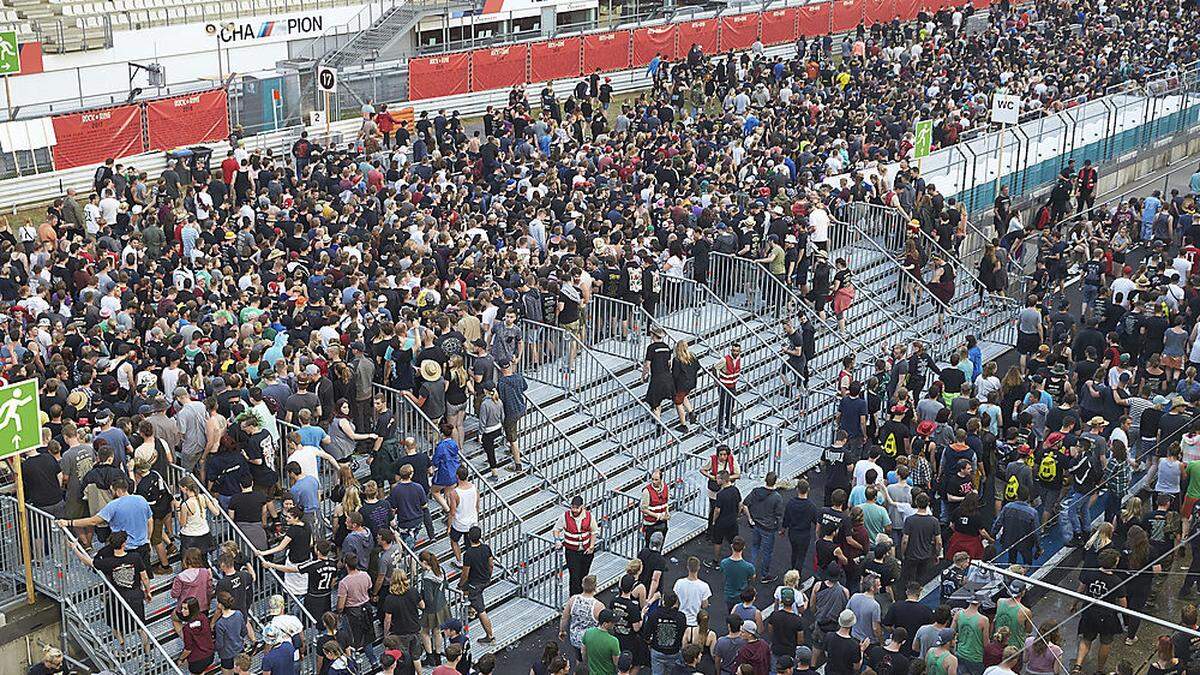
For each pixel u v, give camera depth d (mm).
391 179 34562
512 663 19203
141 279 24719
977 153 37500
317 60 47062
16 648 17547
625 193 32000
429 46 52000
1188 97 47188
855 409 23625
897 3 60062
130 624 17469
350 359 22078
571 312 25344
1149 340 26859
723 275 28719
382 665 16047
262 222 29516
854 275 31797
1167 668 12266
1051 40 54781
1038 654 13125
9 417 17078
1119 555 14617
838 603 17266
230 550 17109
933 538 19406
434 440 21422
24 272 26641
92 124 36594
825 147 37656
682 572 21609
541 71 48344
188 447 19547
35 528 17953
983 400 24719
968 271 32969
